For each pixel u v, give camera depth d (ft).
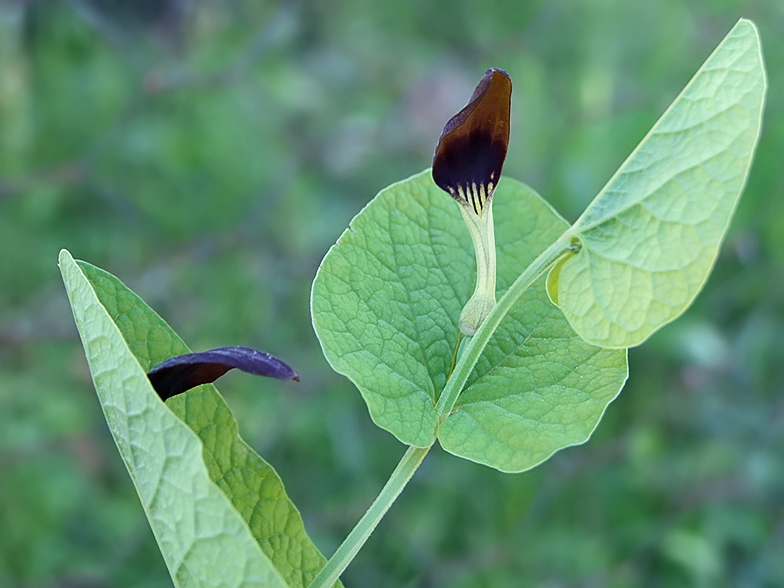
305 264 2.52
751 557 2.25
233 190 2.66
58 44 2.64
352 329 0.90
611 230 0.87
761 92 0.83
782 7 2.70
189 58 2.81
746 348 2.43
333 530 2.20
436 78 2.81
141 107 2.62
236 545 0.79
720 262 2.52
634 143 2.55
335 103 2.85
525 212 0.97
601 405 0.90
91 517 2.19
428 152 2.74
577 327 0.88
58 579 2.08
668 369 2.46
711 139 0.84
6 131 2.54
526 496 2.29
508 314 0.94
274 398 2.32
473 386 0.92
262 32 2.72
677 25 2.79
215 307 2.45
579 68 2.77
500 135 0.88
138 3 2.70
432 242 0.94
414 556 2.18
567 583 2.19
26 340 2.30
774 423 2.37
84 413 2.31
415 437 0.89
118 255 2.51
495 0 3.00
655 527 2.26
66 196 2.52
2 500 2.13
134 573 2.15
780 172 2.52
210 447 0.94
